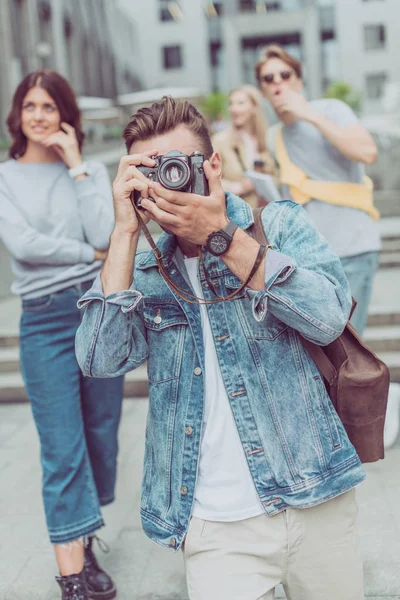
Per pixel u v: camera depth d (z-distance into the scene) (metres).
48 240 2.92
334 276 1.76
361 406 1.82
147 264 1.87
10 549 3.49
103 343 1.80
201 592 1.76
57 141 3.03
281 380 1.78
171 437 1.82
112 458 3.16
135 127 1.73
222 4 44.69
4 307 7.96
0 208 2.97
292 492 1.75
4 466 4.54
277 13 43.66
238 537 1.77
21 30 21.77
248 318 1.78
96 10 33.47
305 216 1.83
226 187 5.55
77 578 2.82
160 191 1.59
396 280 8.20
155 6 44.91
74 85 28.41
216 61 45.44
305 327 1.69
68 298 2.93
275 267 1.65
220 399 1.80
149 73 45.12
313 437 1.78
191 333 1.81
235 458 1.79
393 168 14.42
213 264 1.79
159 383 1.85
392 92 38.66
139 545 3.43
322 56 44.12
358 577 1.84
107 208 3.04
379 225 10.79
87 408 3.08
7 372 6.15
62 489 2.84
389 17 42.72
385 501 3.66
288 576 1.83
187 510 1.79
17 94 3.06
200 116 1.77
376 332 6.15
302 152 3.89
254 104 5.61
